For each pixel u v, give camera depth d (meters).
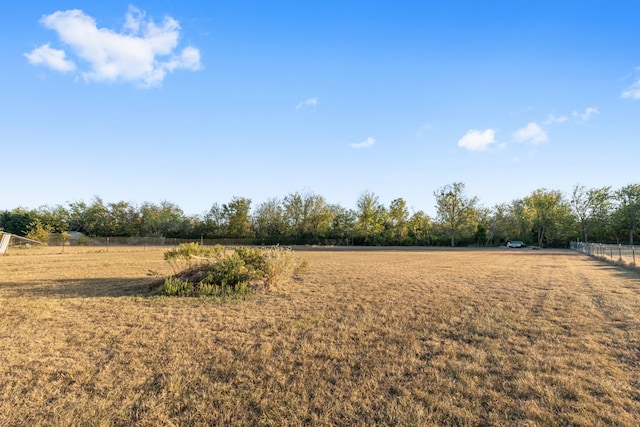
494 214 64.69
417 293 9.18
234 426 2.92
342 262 20.50
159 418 3.03
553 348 4.78
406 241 62.12
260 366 4.15
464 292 9.34
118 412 3.11
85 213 62.53
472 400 3.32
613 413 3.06
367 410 3.14
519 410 3.12
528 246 58.62
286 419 3.01
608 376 3.84
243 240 59.62
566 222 57.78
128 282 11.22
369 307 7.42
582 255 30.70
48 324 5.97
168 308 7.27
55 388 3.58
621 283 11.12
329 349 4.73
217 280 9.64
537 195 60.12
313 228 63.91
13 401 3.31
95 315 6.63
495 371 4.01
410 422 2.95
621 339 5.14
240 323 6.10
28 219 56.84
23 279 11.87
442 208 62.62
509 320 6.31
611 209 56.53
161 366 4.14
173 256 11.26
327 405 3.23
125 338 5.20
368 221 62.50
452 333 5.54
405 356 4.49
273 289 9.58
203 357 4.44
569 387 3.55
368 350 4.70
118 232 62.34
